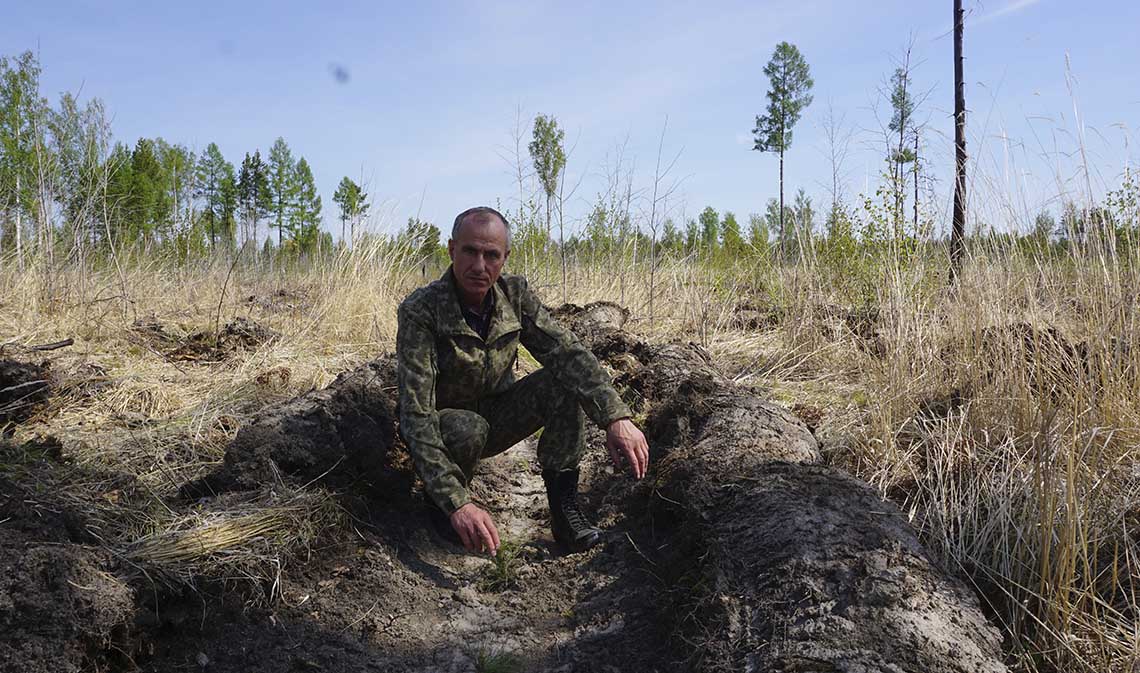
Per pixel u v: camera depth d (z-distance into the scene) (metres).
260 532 2.94
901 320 4.41
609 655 2.62
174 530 2.88
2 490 2.70
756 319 6.62
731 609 2.45
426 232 7.93
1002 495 3.02
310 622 2.75
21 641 2.18
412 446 2.95
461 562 3.29
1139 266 3.77
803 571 2.49
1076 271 3.99
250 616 2.71
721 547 2.71
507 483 3.97
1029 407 3.33
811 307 5.67
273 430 3.36
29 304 5.98
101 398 4.31
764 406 3.76
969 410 3.63
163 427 3.95
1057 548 2.55
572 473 3.38
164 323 6.23
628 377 4.58
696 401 3.90
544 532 3.55
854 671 2.12
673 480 3.25
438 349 3.18
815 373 5.13
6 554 2.34
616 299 7.47
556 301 7.65
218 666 2.52
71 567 2.37
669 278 7.61
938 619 2.31
